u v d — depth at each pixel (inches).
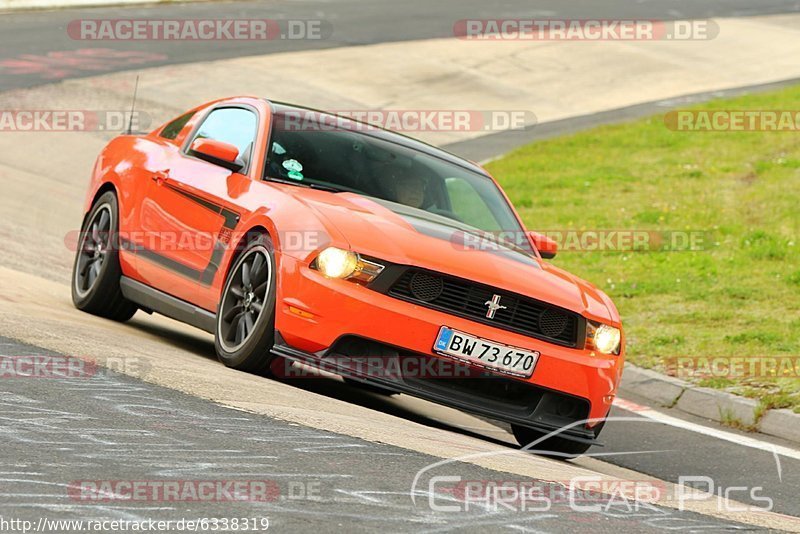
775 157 2201.0
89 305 935.7
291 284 708.0
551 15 4311.0
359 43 3575.3
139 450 469.7
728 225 1717.5
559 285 753.0
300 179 806.5
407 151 882.8
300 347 708.7
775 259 1510.8
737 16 4542.3
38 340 698.8
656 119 2699.3
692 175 2106.3
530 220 1831.9
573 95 3149.6
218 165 818.8
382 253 703.1
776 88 3161.9
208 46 3312.0
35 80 2549.2
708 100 3026.6
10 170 1843.0
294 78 2970.0
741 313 1261.1
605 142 2471.7
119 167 945.5
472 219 836.0
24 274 1079.6
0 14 3604.8
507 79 3270.2
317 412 620.1
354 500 432.1
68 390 570.9
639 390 1039.6
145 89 2613.2
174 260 841.5
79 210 1621.6
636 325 1229.1
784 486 708.7
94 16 3710.6
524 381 710.5
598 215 1839.3
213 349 912.3
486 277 716.0
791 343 1127.0
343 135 867.4
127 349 734.5
